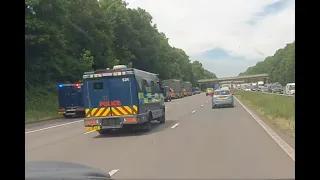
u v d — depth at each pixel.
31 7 35.53
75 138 15.47
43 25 35.75
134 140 13.84
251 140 12.59
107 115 15.80
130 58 70.19
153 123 20.48
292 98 24.66
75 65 43.66
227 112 26.86
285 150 10.43
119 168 8.67
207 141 12.67
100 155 10.72
